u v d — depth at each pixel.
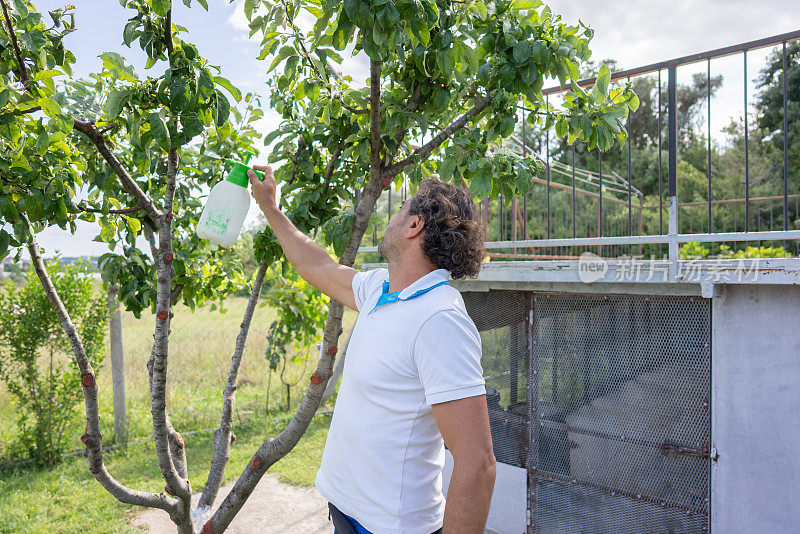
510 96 2.24
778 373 2.88
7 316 5.64
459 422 1.18
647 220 14.32
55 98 1.74
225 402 2.51
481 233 1.55
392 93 2.32
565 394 3.66
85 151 2.02
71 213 1.99
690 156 17.58
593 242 3.32
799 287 2.82
